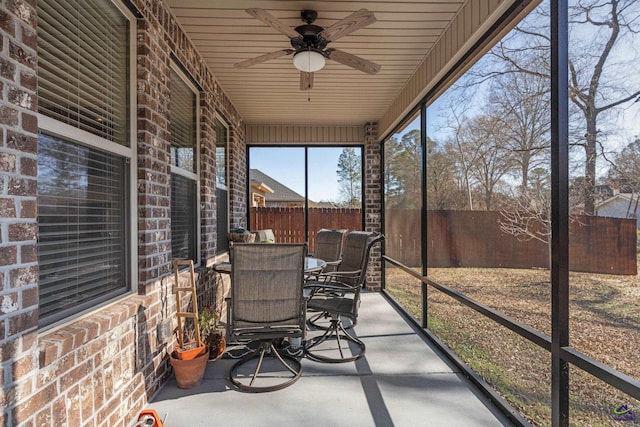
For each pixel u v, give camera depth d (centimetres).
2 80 111
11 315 112
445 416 204
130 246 202
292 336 244
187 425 194
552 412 172
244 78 375
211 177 358
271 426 193
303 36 244
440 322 329
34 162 124
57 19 150
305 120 558
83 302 165
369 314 416
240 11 249
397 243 473
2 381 108
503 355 233
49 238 144
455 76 291
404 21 266
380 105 478
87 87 169
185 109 306
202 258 339
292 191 603
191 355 235
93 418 153
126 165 201
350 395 227
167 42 242
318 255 454
